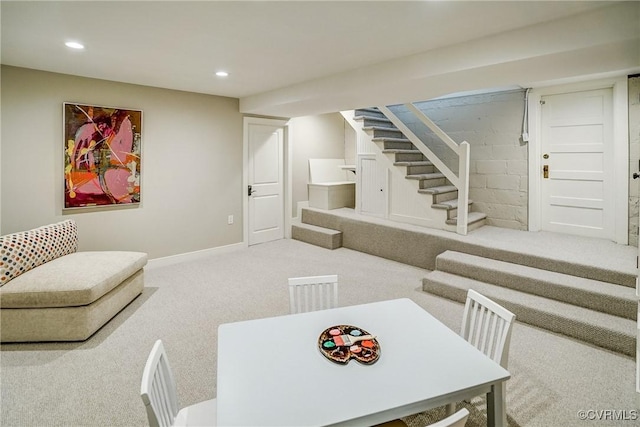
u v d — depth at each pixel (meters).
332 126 6.51
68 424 1.84
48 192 3.54
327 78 3.66
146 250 4.31
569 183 4.25
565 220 4.32
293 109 4.66
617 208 3.82
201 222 4.80
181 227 4.61
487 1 2.01
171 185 4.46
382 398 1.19
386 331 1.64
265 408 1.13
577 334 2.67
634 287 2.85
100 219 3.92
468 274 3.57
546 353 2.49
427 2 2.02
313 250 5.24
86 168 3.74
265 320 1.75
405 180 4.79
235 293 3.61
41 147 3.48
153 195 4.31
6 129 3.29
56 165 3.57
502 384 1.37
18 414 1.90
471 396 1.29
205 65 3.27
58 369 2.30
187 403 2.01
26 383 2.16
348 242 5.33
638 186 3.69
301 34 2.50
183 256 4.65
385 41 2.63
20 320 2.55
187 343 2.65
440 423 1.00
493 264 3.53
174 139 4.43
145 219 4.27
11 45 2.73
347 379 1.28
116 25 2.34
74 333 2.61
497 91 4.63
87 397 2.04
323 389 1.23
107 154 3.87
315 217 5.85
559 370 2.29
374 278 4.05
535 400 2.02
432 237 4.26
